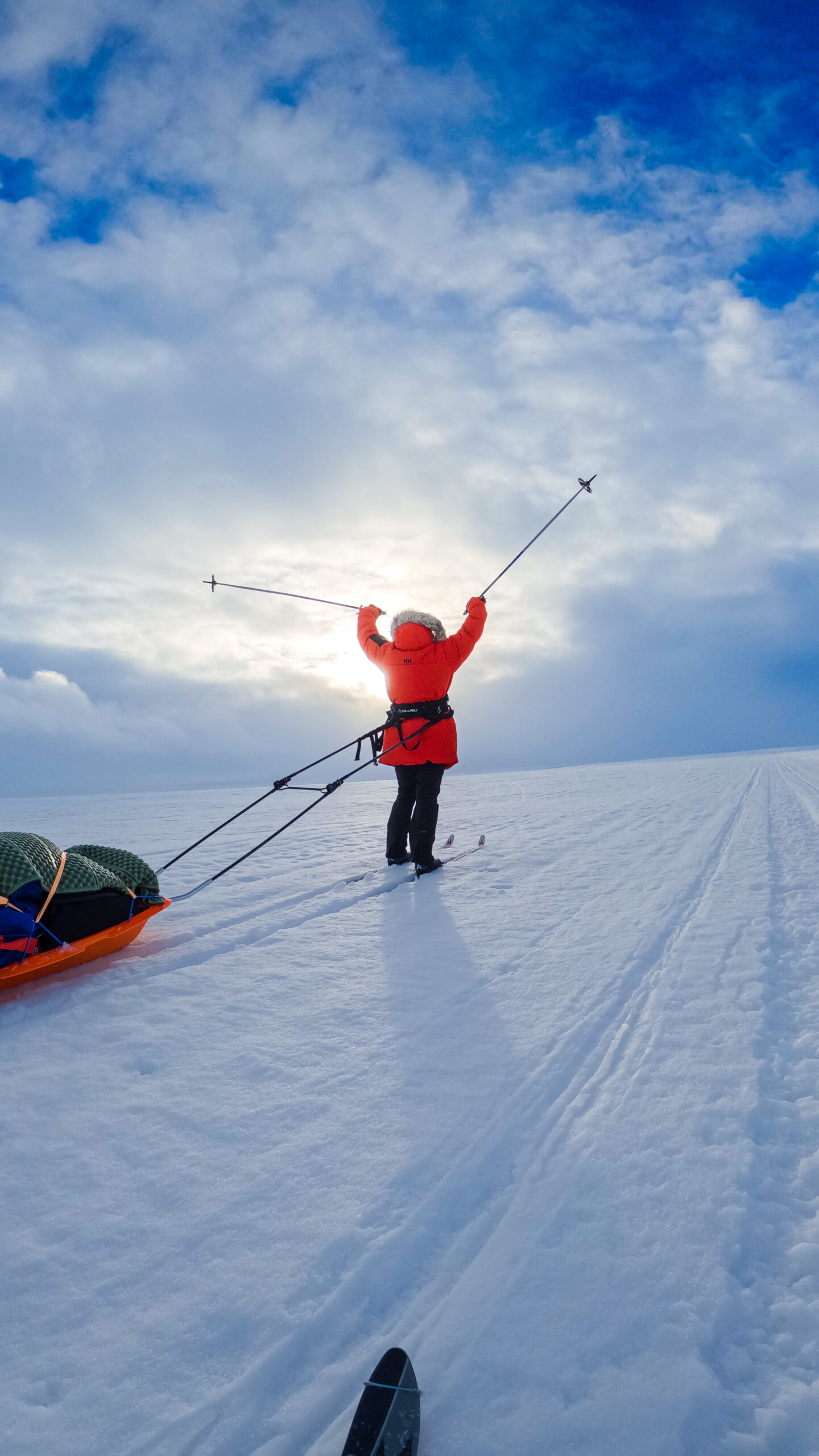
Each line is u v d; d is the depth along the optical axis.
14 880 2.47
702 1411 0.91
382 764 4.67
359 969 2.69
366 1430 0.77
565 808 8.95
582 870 4.51
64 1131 1.62
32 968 2.47
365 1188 1.39
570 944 2.91
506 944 2.94
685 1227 1.25
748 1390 0.94
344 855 5.52
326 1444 0.89
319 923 3.41
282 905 3.74
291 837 6.85
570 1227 1.26
